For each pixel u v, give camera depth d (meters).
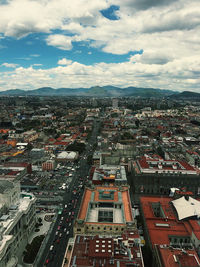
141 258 105.31
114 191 168.38
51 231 170.50
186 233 142.00
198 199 190.50
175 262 109.12
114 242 114.38
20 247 146.00
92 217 143.12
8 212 147.62
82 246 113.62
